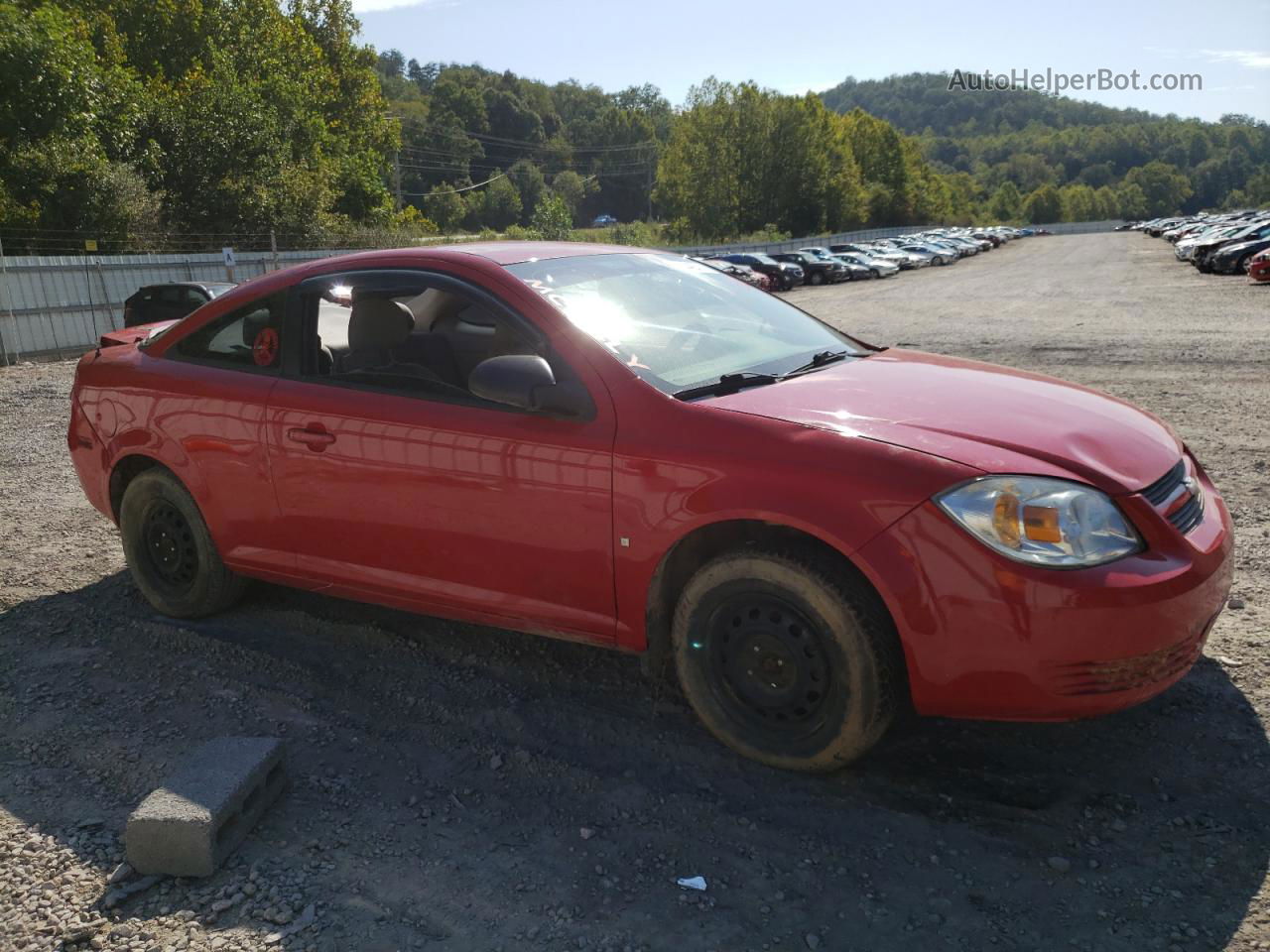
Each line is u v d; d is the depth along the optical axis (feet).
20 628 14.10
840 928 7.66
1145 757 9.69
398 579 11.64
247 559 13.00
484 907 8.07
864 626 8.81
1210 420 25.02
